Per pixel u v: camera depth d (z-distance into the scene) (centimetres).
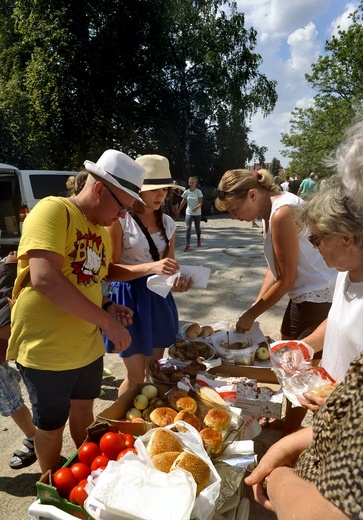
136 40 1950
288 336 274
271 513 220
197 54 2152
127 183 195
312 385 163
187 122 2230
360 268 142
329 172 131
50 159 1891
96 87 1911
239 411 218
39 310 188
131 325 261
